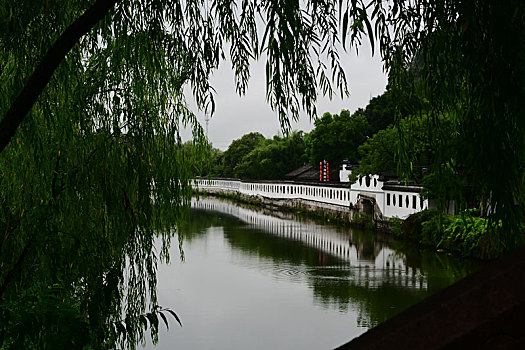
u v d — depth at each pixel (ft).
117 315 16.10
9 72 15.05
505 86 6.77
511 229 6.95
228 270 73.92
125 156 19.57
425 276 64.49
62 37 8.98
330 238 100.32
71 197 17.88
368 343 1.93
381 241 91.86
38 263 16.98
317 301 56.70
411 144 10.45
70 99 17.70
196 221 137.59
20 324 11.51
